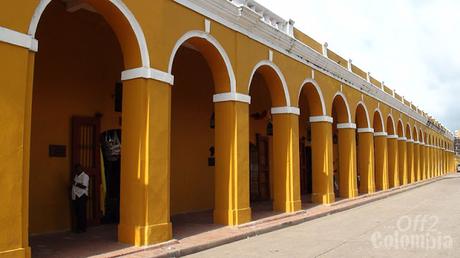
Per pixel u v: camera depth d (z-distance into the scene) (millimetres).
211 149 14688
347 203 16469
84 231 9562
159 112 8625
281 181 13477
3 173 6016
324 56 16078
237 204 10844
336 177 23750
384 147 23422
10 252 5988
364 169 20875
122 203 8477
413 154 31047
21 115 6262
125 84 8586
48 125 9602
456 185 29516
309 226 11633
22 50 6305
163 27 8898
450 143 56156
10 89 6137
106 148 10969
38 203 9297
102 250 7762
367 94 21297
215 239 9078
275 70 13031
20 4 6309
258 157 17500
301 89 15055
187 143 13656
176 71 13367
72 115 10117
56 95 9797
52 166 9633
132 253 7664
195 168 13914
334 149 24000
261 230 10484
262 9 12555
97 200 10516
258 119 17578
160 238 8422
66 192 9852
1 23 6062
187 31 9586
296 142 13773
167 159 8773
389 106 25234
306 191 21203
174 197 12992
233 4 10805
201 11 10008
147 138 8328
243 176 11109
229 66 10930
